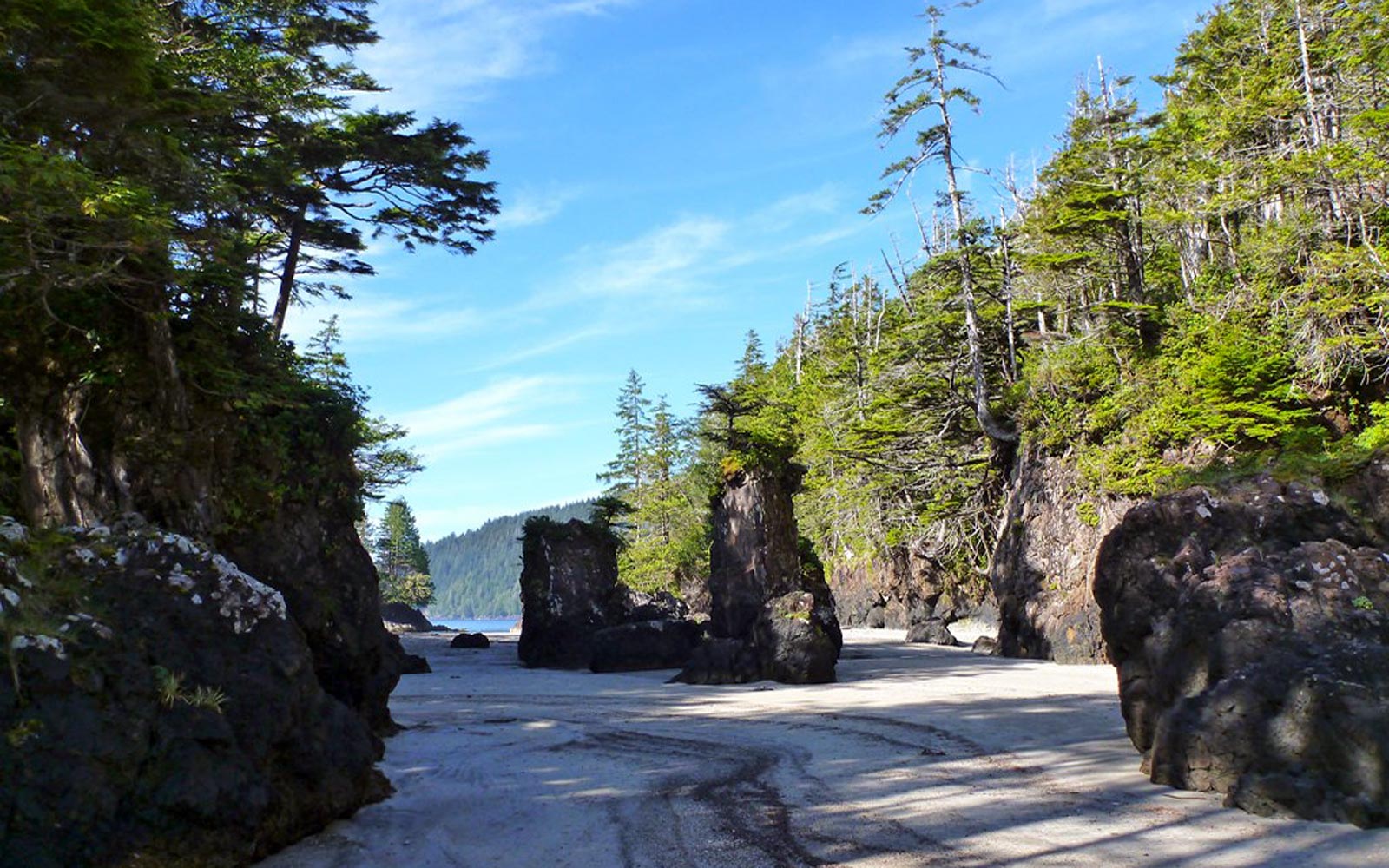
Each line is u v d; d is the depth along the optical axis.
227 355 13.48
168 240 11.58
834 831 8.09
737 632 29.05
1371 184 25.61
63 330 11.73
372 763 9.79
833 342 69.62
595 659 27.48
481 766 11.30
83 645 6.23
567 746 12.90
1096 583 11.30
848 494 51.66
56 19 11.26
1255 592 9.25
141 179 13.12
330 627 12.77
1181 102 36.34
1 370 11.50
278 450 13.08
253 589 7.67
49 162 10.19
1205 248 35.34
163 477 11.83
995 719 14.59
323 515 13.49
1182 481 12.20
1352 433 24.36
